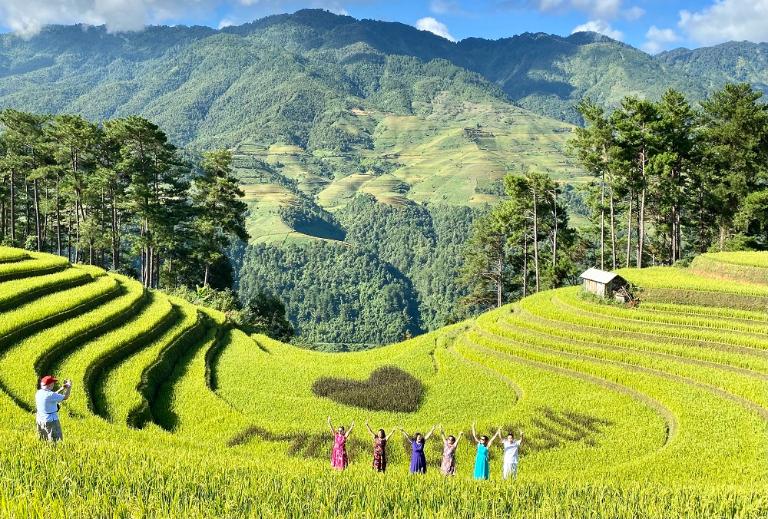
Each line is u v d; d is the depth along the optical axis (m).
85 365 39.12
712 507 17.28
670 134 74.38
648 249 93.94
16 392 32.44
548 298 65.44
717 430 33.31
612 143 76.75
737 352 45.50
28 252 65.88
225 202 86.50
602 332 52.16
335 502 15.83
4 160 81.94
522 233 90.25
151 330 50.41
